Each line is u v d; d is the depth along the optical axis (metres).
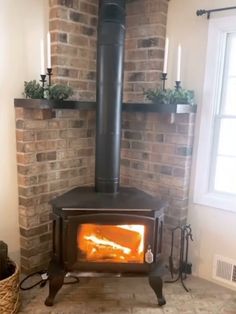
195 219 2.61
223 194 2.50
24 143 2.32
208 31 2.36
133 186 2.89
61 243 2.17
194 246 2.63
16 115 2.31
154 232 2.18
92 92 2.76
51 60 2.46
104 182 2.45
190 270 2.65
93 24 2.66
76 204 2.17
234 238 2.43
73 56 2.54
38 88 2.22
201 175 2.53
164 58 2.45
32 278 2.46
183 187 2.56
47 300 2.14
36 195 2.47
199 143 2.51
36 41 2.38
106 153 2.40
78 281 2.45
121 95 2.38
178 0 2.48
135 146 2.82
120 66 2.31
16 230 2.49
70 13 2.46
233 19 2.24
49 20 2.42
